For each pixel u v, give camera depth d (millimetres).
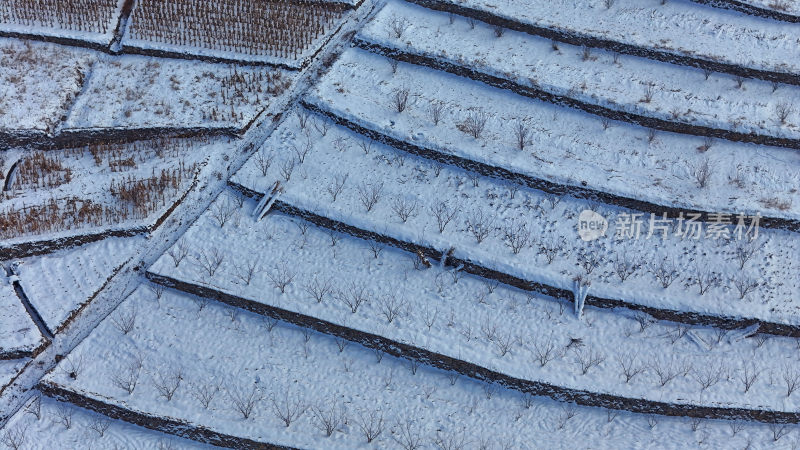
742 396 17969
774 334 19109
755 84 23750
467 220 20609
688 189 21156
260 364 18328
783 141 22250
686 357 18672
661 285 19562
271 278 19453
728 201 20812
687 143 22422
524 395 18250
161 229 20516
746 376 18281
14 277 19422
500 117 22812
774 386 18156
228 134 22281
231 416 17406
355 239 20469
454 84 23734
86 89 23281
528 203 21062
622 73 23859
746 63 23797
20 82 23172
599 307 19469
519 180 21328
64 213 20406
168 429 17344
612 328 19141
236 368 18188
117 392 17609
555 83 23281
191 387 17828
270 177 21188
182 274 19375
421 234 20156
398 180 21422
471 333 18812
